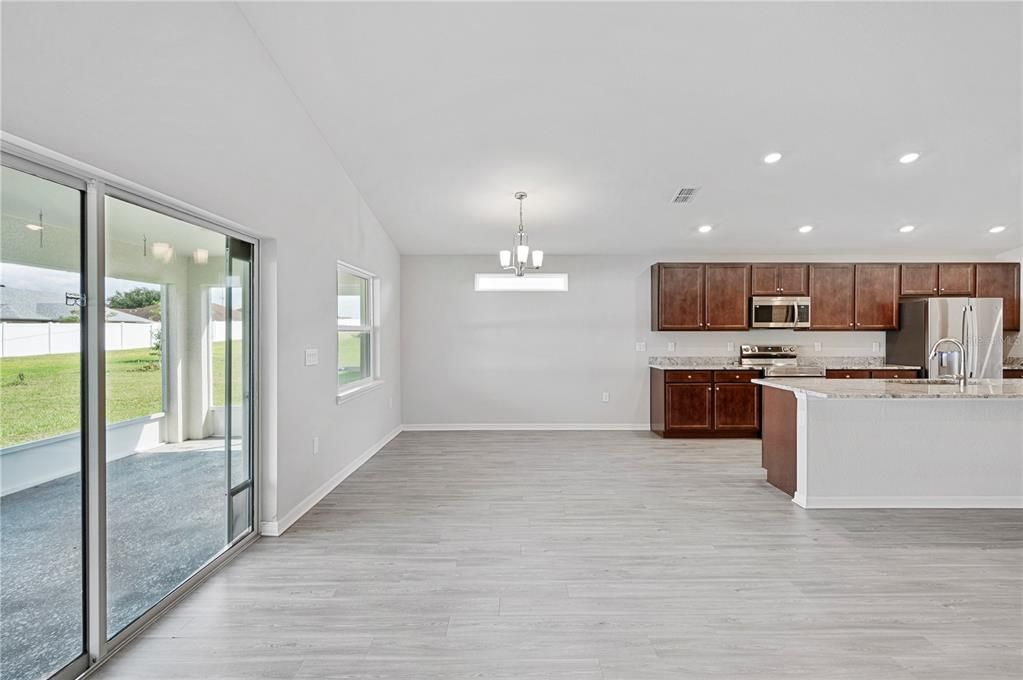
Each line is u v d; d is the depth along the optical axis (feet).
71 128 5.76
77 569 6.31
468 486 14.07
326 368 13.43
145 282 7.45
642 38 9.75
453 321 22.58
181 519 8.29
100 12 6.14
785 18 9.26
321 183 13.04
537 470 15.74
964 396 11.46
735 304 21.30
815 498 12.32
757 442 19.79
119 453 6.95
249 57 9.50
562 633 7.09
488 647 6.77
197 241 8.68
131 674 6.26
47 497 5.91
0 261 5.35
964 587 8.36
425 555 9.64
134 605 7.22
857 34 9.62
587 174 15.10
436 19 9.29
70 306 6.19
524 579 8.67
